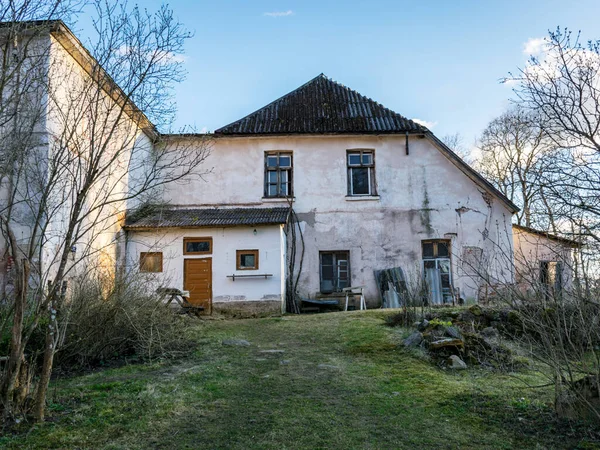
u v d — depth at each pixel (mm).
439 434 4637
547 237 6219
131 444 4355
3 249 9883
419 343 8156
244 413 5172
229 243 15039
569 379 5281
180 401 5484
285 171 17547
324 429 4746
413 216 17031
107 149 11031
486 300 10320
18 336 4875
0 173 6461
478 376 6738
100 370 7098
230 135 17062
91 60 6656
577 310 4914
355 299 16500
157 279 10492
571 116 6934
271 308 14594
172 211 16438
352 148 17469
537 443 4379
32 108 6762
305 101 19094
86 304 7484
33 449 4215
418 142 17531
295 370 6973
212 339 9242
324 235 16938
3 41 6312
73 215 5387
